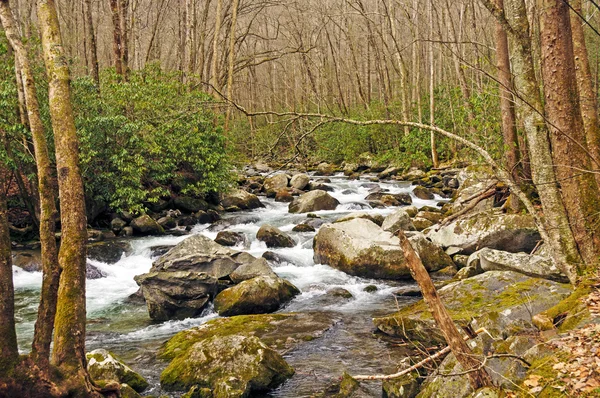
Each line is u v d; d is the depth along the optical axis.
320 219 16.78
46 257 4.26
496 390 4.26
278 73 48.25
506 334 5.57
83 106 16.38
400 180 26.72
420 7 30.78
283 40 43.19
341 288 10.56
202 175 20.34
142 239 15.57
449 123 26.69
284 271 12.12
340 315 9.04
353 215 14.65
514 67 6.61
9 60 14.78
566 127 6.39
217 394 5.88
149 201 18.19
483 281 8.04
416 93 31.28
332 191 23.64
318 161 34.91
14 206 16.44
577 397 3.75
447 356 5.54
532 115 6.51
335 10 36.97
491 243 11.46
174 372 6.47
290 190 23.56
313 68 43.50
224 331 8.16
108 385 4.47
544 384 4.05
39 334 4.08
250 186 25.34
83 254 4.44
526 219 11.17
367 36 36.41
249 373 6.15
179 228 17.50
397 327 7.68
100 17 40.84
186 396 5.93
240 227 16.72
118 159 16.69
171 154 19.22
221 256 11.14
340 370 6.74
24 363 3.90
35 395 3.90
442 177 24.72
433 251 11.52
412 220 14.38
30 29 19.06
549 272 8.56
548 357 4.48
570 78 6.38
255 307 9.48
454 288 8.07
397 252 11.34
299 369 6.82
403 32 38.44
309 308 9.54
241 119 32.41
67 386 4.08
